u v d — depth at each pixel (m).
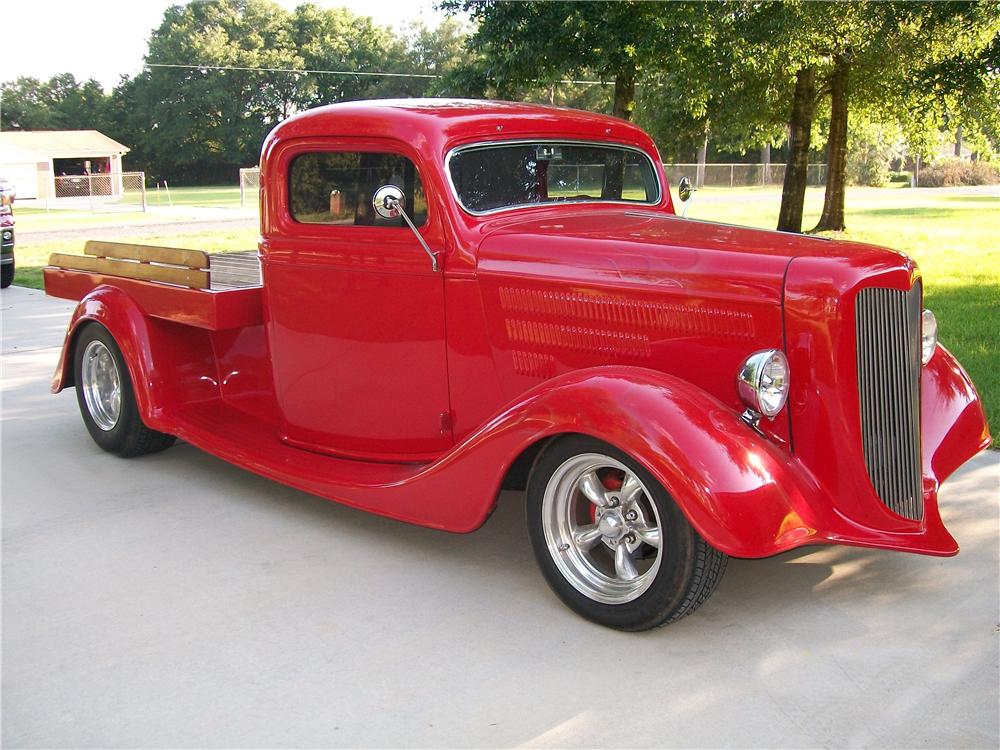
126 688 2.97
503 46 13.45
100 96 74.56
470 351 3.80
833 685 2.89
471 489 3.45
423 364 3.94
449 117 3.85
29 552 4.04
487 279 3.69
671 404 3.00
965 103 15.78
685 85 14.58
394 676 3.00
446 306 3.81
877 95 18.34
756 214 24.14
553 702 2.84
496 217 3.88
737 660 3.05
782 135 22.45
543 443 3.33
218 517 4.43
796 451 3.26
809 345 3.14
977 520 4.16
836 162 19.20
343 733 2.71
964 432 3.93
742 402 3.16
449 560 3.90
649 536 3.16
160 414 4.85
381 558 3.93
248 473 5.09
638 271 3.39
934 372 4.09
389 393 4.07
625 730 2.69
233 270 5.42
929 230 18.62
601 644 3.17
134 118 71.81
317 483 4.00
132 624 3.38
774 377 3.09
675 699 2.84
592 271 3.48
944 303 9.08
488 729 2.71
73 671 3.07
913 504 3.37
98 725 2.77
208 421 4.81
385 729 2.72
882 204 28.83
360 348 4.08
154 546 4.09
